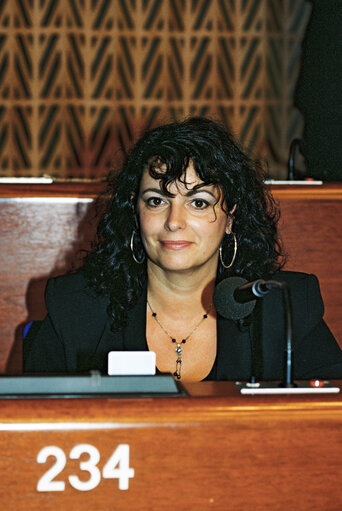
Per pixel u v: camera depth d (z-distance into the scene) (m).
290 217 2.82
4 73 7.43
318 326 2.15
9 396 1.43
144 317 2.09
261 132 7.34
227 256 2.14
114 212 2.09
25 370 2.09
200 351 2.10
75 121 7.53
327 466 1.40
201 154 1.94
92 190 2.81
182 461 1.38
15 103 7.20
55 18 7.17
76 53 7.53
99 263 2.11
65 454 1.36
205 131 2.01
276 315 2.09
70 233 2.82
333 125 3.39
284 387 1.49
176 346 2.09
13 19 7.14
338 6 3.34
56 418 1.35
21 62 7.19
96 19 7.50
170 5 7.36
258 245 2.14
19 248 2.80
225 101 7.35
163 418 1.37
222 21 7.29
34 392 1.44
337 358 2.11
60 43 7.21
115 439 1.37
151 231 1.97
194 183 1.94
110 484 1.37
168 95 7.50
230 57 7.55
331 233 2.84
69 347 2.07
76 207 2.81
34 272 2.82
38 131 7.21
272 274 2.17
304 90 3.64
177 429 1.37
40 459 1.35
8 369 2.85
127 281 2.09
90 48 7.25
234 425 1.38
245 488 1.39
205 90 7.36
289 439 1.39
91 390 1.45
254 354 2.06
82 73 7.57
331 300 2.87
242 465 1.39
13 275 2.81
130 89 7.52
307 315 2.12
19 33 7.16
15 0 7.13
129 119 7.34
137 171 2.02
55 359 2.10
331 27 3.39
